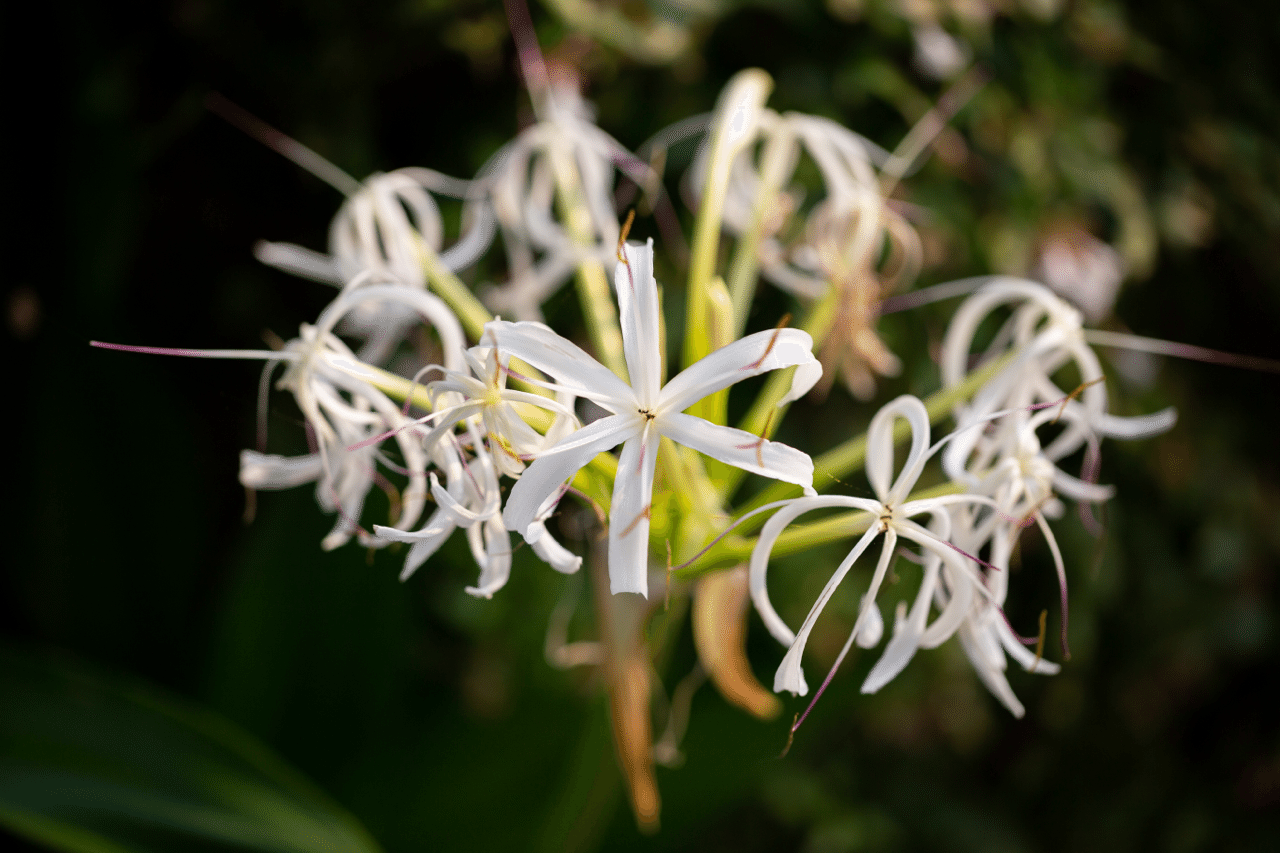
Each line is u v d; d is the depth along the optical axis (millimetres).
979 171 1062
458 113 1073
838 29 1020
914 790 1489
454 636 1197
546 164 845
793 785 1369
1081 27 1138
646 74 1002
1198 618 1400
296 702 1063
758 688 752
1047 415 662
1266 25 1263
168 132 1040
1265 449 1405
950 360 758
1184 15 1229
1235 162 1246
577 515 780
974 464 688
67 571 1114
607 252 771
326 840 764
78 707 802
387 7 987
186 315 1182
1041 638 636
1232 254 1339
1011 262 1048
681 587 747
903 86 1020
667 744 805
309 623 1068
